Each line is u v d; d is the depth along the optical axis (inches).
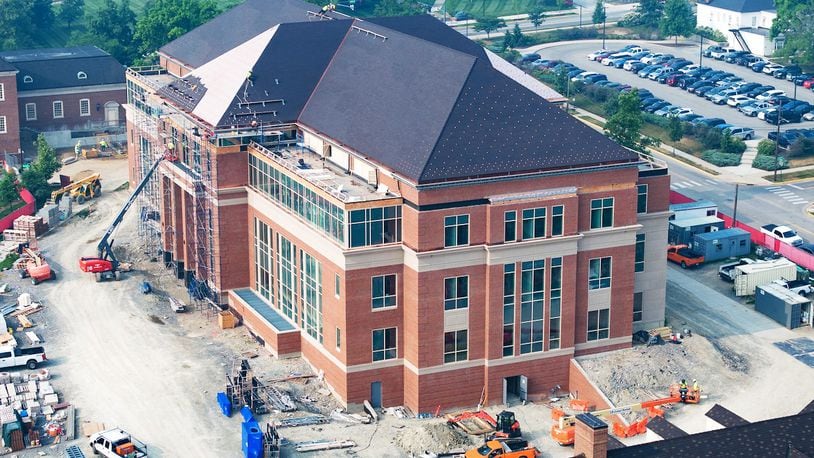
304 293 5123.0
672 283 5989.2
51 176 7524.6
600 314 5009.8
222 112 5536.4
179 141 5890.8
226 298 5664.4
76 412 4795.8
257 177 5467.5
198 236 5728.3
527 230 4766.2
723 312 5649.6
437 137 4714.6
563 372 4963.1
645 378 4923.7
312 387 5000.0
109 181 7632.9
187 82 6003.9
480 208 4697.3
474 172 4662.9
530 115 4832.7
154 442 4579.2
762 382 5004.9
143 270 6205.7
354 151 5068.9
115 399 4896.7
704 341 5211.6
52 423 4694.9
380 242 4746.6
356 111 5275.6
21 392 4921.3
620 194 4896.7
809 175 7573.8
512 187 4724.4
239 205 5580.7
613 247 4943.4
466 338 4803.2
